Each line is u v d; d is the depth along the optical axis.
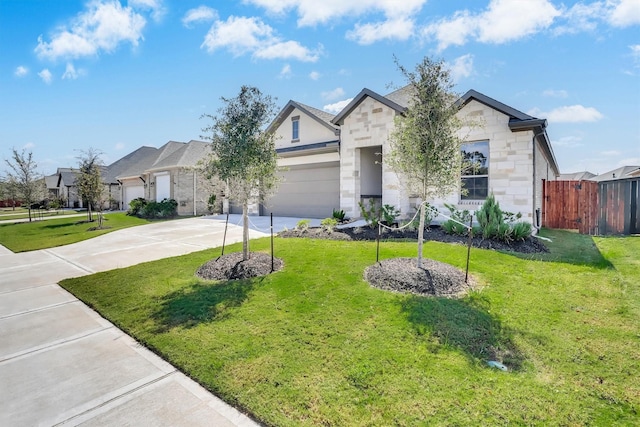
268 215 18.89
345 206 13.50
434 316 4.35
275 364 3.51
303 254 7.62
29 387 3.29
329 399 2.94
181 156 22.80
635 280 5.65
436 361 3.44
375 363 3.43
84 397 3.12
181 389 3.23
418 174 5.82
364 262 6.75
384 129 12.33
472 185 10.38
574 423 2.57
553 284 5.48
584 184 11.95
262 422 2.74
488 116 9.87
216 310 4.92
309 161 16.30
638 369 3.24
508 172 9.65
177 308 5.10
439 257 6.92
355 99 12.88
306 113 16.25
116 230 15.37
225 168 6.51
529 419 2.62
